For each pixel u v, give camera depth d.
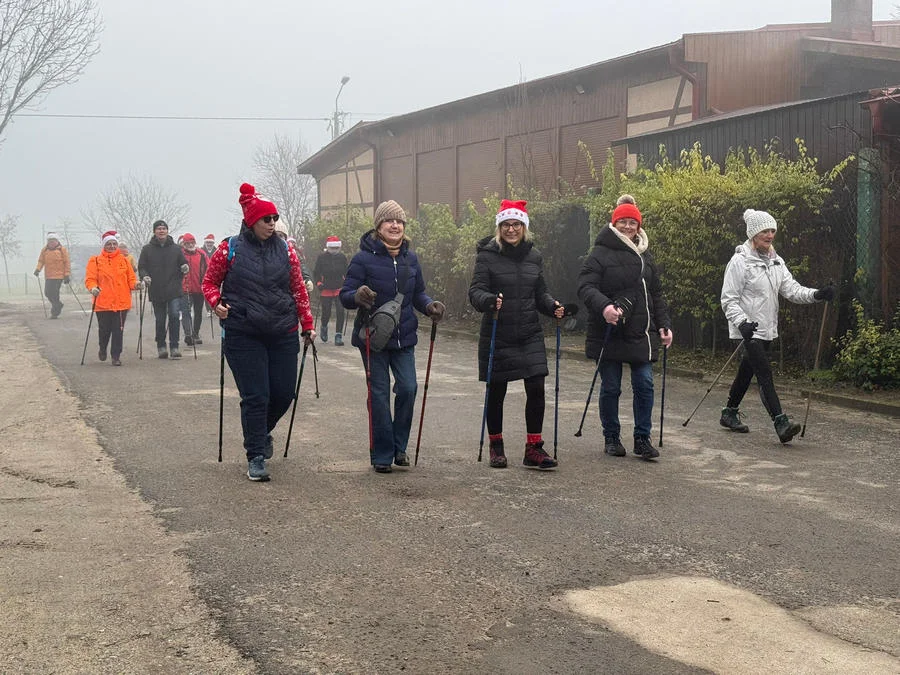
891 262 11.19
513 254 7.17
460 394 10.69
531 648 3.94
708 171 12.88
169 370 12.75
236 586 4.64
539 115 24.45
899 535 5.52
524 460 7.20
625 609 4.37
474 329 17.72
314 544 5.29
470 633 4.09
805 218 11.40
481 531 5.54
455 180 28.05
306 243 26.81
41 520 5.77
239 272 6.72
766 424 8.93
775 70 19.77
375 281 7.04
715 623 4.21
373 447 7.01
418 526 5.63
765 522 5.75
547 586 4.65
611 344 7.50
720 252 12.22
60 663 3.80
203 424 8.85
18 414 9.42
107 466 7.16
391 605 4.40
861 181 11.21
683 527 5.64
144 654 3.89
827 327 11.35
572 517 5.83
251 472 6.71
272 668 3.75
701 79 19.44
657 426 8.82
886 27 22.03
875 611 4.38
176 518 5.79
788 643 4.00
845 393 10.20
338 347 15.95
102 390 10.92
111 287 13.29
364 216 24.09
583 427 8.79
